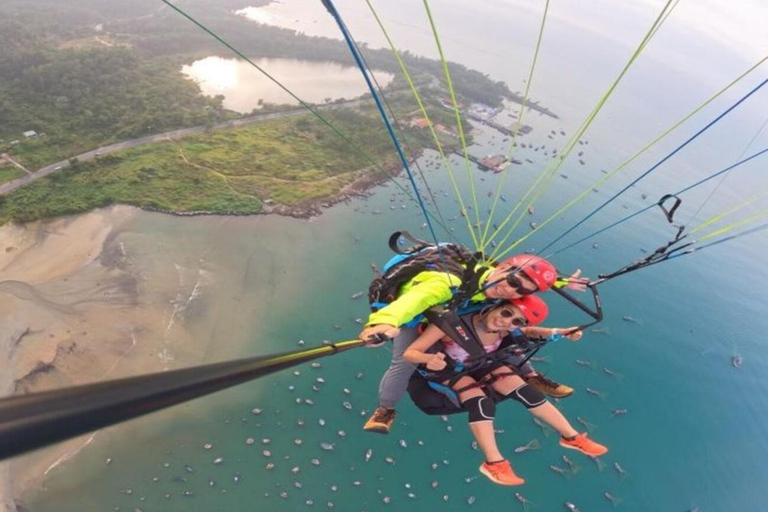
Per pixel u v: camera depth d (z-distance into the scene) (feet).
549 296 285.43
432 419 197.98
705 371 267.59
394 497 173.06
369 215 314.55
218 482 166.61
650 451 216.74
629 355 264.11
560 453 197.77
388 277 26.13
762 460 225.35
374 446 186.70
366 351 220.02
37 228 254.06
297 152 357.20
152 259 250.57
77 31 472.03
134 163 307.99
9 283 223.51
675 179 456.45
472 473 184.44
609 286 308.40
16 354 197.67
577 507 184.03
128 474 164.76
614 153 481.46
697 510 197.77
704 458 219.82
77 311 218.18
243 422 184.85
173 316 225.35
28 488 158.71
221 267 255.09
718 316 311.27
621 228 373.61
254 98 437.58
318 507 166.09
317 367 208.95
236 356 216.54
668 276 333.83
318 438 185.68
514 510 177.99
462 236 320.50
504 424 201.46
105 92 365.40
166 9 575.38
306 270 265.75
